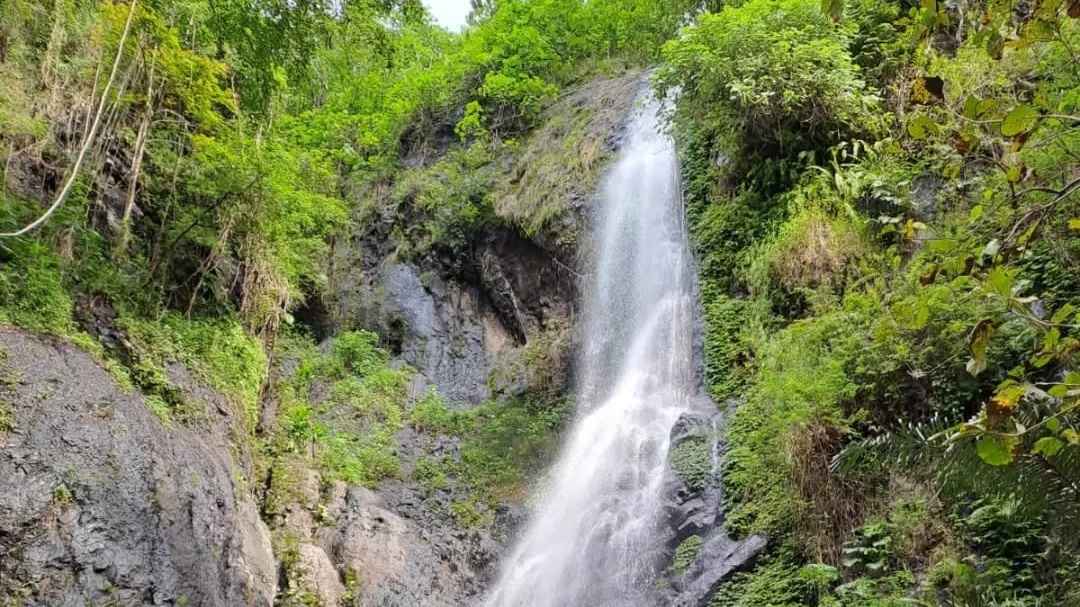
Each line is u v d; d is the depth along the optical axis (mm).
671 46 9312
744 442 6809
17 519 3605
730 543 6199
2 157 5121
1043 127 4805
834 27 8727
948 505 5027
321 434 8891
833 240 7406
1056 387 2703
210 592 4578
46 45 5789
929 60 7793
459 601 7484
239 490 5832
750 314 8125
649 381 9430
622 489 8008
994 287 3197
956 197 6711
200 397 6008
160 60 6324
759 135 8984
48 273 4918
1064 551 4035
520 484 9336
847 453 4496
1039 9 3043
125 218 5984
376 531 7777
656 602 6391
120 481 4242
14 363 4180
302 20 6379
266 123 8234
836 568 5348
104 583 3859
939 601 4613
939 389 5473
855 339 6012
